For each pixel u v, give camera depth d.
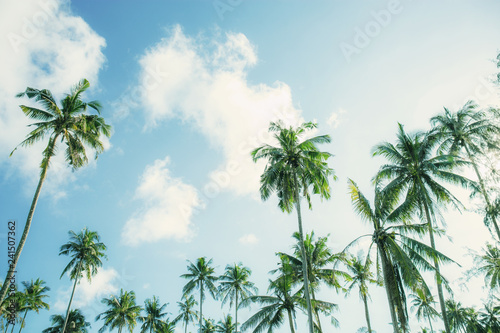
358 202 18.56
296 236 27.67
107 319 42.09
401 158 20.95
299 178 22.16
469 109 23.91
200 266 41.97
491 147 20.80
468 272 20.80
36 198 17.59
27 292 39.72
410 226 17.06
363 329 31.98
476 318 32.16
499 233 19.41
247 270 40.19
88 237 37.00
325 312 21.80
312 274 25.11
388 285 16.58
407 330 15.55
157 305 48.97
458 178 19.48
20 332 34.88
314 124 22.66
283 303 21.83
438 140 21.31
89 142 21.23
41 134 19.17
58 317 45.16
